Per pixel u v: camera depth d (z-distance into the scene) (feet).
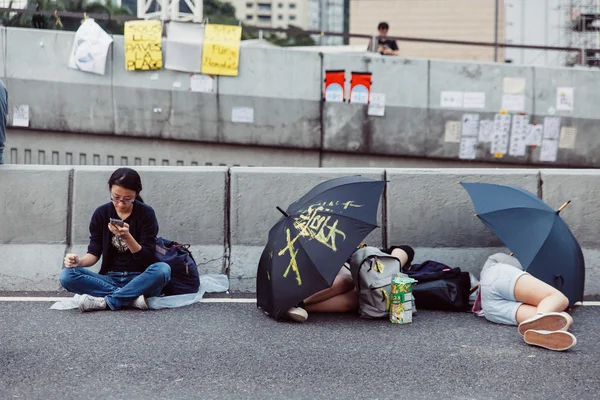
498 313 19.60
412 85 43.39
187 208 23.45
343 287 20.47
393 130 43.65
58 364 16.05
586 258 23.38
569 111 44.06
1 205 23.07
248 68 42.68
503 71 43.75
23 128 42.60
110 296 20.30
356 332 18.80
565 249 20.13
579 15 70.64
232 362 16.34
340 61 42.98
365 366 16.19
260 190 23.53
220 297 22.17
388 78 43.32
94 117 42.50
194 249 23.31
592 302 22.07
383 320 19.99
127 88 42.37
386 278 19.97
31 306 20.76
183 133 42.91
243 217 23.53
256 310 20.72
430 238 23.57
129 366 15.98
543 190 23.58
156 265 20.49
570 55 60.49
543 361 16.60
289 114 43.11
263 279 19.88
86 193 23.27
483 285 19.94
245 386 14.92
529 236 20.16
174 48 42.19
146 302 20.56
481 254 23.52
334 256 19.08
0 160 23.82
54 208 23.20
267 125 43.11
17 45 41.83
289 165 44.01
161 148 43.32
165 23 42.70
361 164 44.09
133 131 42.75
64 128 42.50
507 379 15.43
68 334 18.17
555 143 44.32
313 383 15.12
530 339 17.56
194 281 21.66
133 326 18.93
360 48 48.80
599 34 70.03
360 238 19.33
